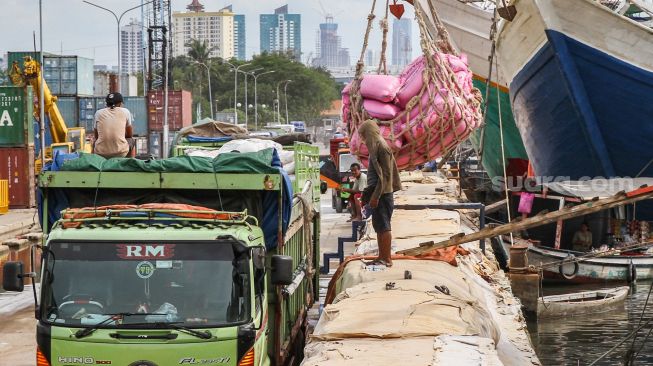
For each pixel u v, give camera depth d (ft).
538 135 116.26
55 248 39.01
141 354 37.83
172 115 250.37
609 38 100.27
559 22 100.78
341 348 33.81
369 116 60.23
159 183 45.06
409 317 37.52
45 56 237.04
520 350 42.96
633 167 110.73
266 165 44.91
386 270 49.67
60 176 45.32
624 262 116.06
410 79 59.88
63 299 38.52
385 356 32.22
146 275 38.68
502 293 55.01
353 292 44.34
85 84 245.86
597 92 104.63
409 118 59.21
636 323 91.71
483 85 125.49
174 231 39.27
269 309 46.14
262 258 40.55
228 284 38.68
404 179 132.05
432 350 32.81
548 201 128.88
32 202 152.56
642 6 116.16
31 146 152.35
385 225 50.39
